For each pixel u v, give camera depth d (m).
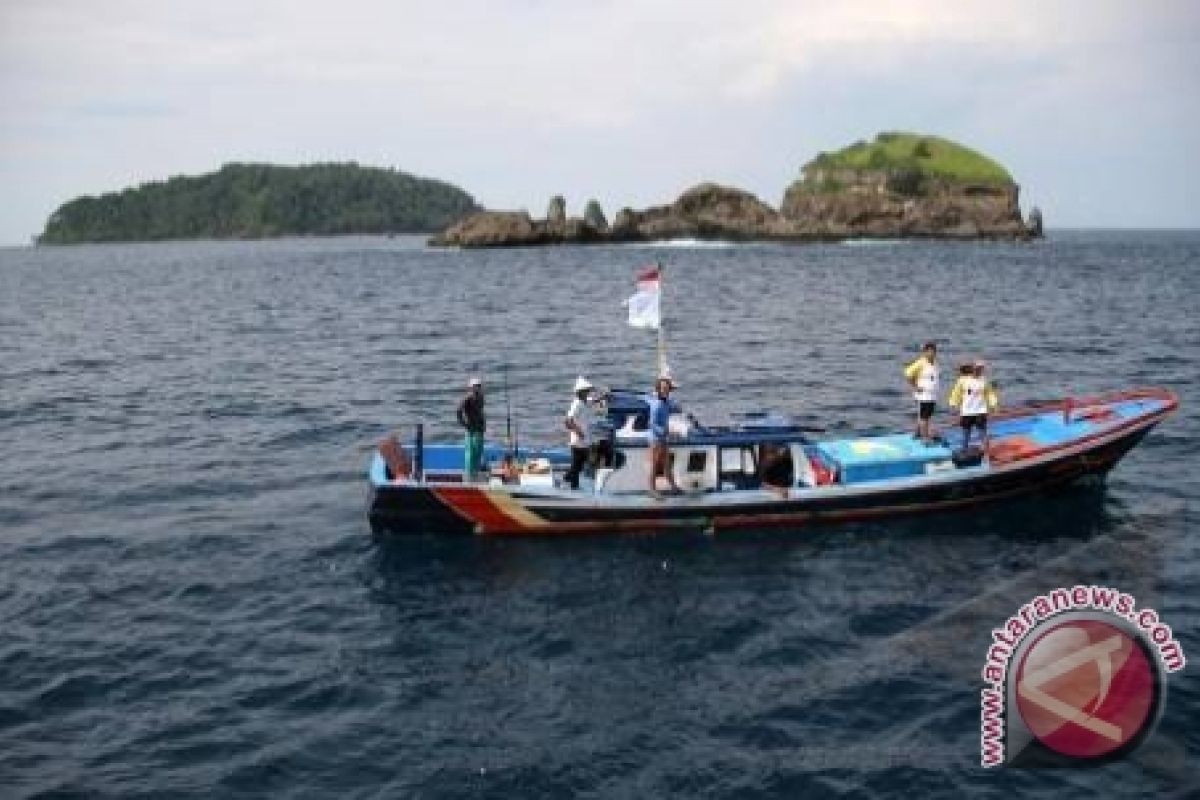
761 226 176.12
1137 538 20.67
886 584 18.62
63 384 39.56
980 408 22.31
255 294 88.06
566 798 12.38
